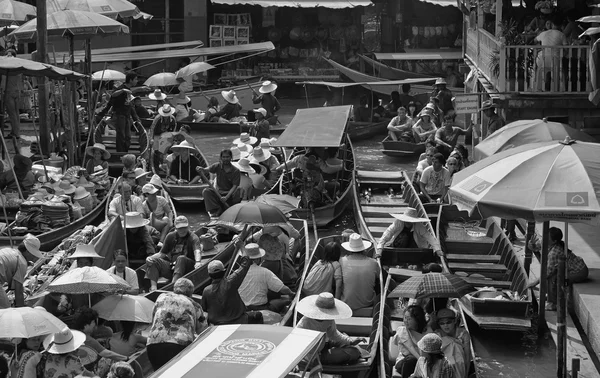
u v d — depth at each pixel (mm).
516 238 17438
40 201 17438
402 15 40031
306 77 40500
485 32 24641
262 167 21516
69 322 11562
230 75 39906
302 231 16641
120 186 17031
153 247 15438
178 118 29875
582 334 12922
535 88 20781
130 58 31828
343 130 20266
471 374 10680
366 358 11344
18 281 12578
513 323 12516
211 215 18656
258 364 7855
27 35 24375
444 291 10609
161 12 39969
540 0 23516
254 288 13172
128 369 8953
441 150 21656
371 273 13156
